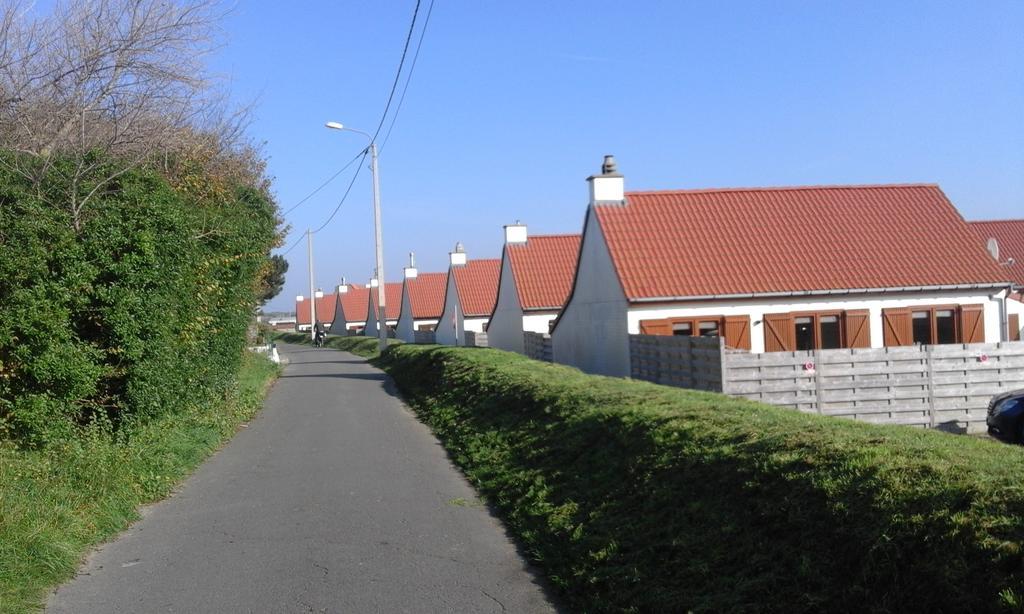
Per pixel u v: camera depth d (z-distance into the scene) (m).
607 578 6.26
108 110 14.20
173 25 14.18
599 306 23.61
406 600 6.23
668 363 17.03
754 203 24.48
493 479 10.32
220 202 18.48
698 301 21.09
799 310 21.42
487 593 6.39
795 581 5.21
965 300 22.08
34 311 8.97
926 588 4.45
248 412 17.69
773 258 22.41
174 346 12.26
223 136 21.78
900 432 7.14
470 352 24.38
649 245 22.58
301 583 6.62
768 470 6.46
